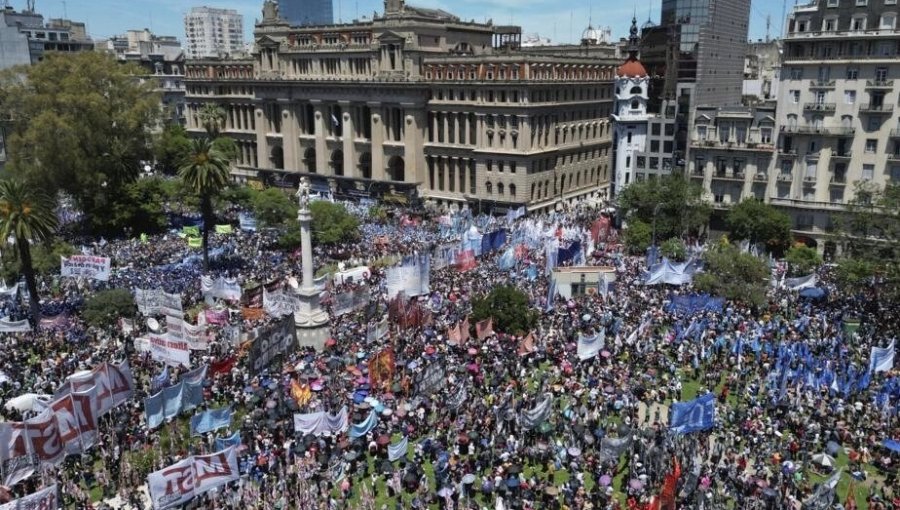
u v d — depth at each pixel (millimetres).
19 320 69750
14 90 111312
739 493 40469
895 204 72250
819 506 38031
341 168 149000
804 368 53594
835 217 79375
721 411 50188
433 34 138125
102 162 109562
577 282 75062
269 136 158750
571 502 39625
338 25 145500
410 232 105062
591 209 128375
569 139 136500
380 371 52594
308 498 39875
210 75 169875
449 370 55562
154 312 67375
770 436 46156
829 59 93375
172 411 48281
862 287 74062
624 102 124312
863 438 45781
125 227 111000
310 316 65000
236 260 90750
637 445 45219
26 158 110250
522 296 65625
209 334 63906
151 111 117312
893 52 88625
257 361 55219
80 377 46531
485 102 125438
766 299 71438
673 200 97875
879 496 41406
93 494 42625
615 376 54750
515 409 49719
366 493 40375
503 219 114250
